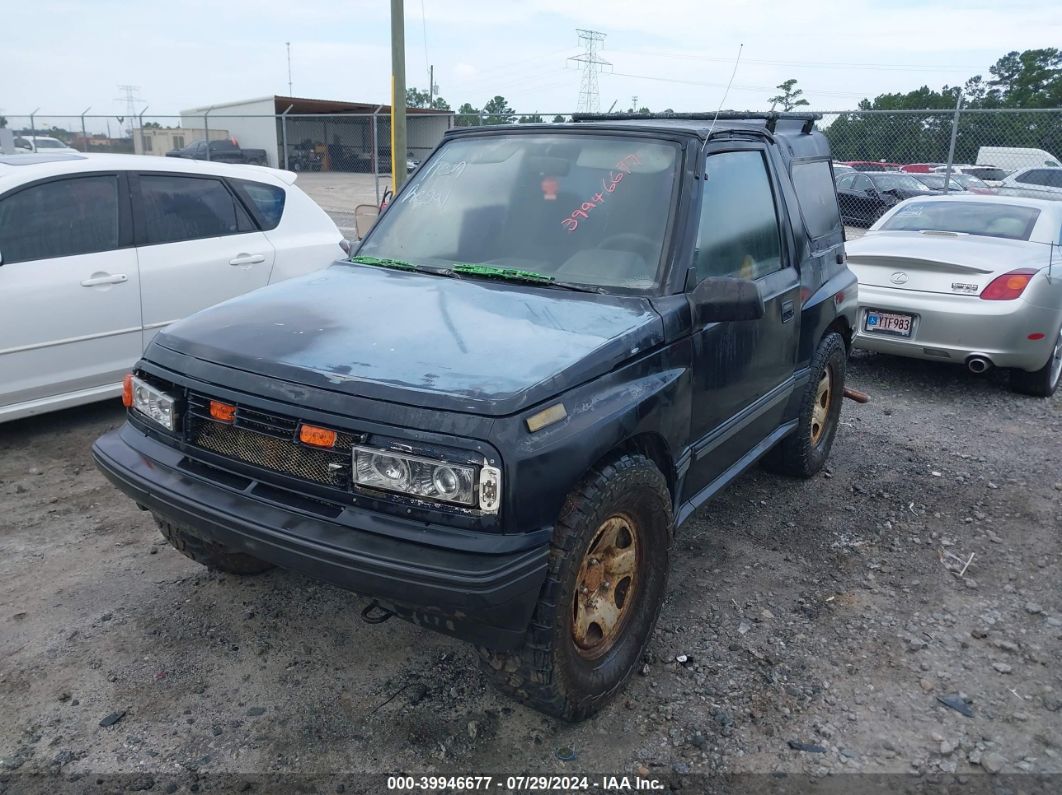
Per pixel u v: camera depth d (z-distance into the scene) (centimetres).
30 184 509
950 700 308
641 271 322
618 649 297
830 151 524
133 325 546
